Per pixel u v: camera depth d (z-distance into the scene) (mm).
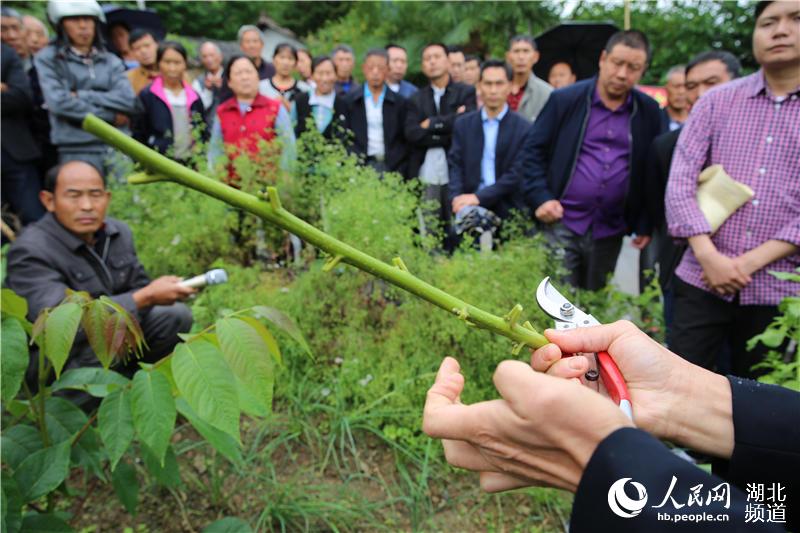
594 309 2943
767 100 2049
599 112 3084
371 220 2844
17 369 1165
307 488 2049
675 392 829
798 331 1576
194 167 4238
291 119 4773
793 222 1997
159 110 4492
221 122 4023
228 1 19125
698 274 2275
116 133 543
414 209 3348
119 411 1215
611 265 3324
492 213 3574
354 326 2637
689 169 2236
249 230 3643
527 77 4598
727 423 812
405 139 4574
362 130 4547
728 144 2141
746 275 2062
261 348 1080
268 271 3508
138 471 2094
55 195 2256
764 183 2055
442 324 2494
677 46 9578
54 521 1357
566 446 560
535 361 769
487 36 12719
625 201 3178
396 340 2547
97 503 1969
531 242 2906
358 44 14742
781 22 1910
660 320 2926
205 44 6074
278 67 5715
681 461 517
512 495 2127
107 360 1190
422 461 2191
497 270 2709
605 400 559
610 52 2926
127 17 6113
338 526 1944
